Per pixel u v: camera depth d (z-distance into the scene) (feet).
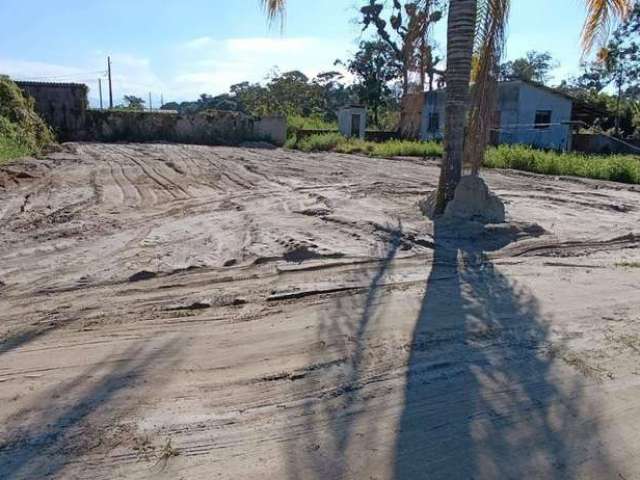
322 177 48.52
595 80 149.28
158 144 100.17
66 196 34.76
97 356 12.34
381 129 130.62
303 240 22.97
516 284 17.88
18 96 79.20
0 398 10.46
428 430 9.59
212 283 17.80
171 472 8.40
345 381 11.25
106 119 109.19
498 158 64.08
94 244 22.74
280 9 31.55
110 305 15.75
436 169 58.65
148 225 26.55
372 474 8.43
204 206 32.19
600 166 55.01
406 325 14.25
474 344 13.16
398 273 18.93
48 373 11.51
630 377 11.59
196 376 11.43
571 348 12.99
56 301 16.10
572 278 18.66
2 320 14.58
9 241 23.09
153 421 9.73
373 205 32.45
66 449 8.93
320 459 8.75
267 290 17.04
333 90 204.13
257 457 8.78
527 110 91.45
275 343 13.07
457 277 18.61
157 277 18.42
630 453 9.04
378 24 95.30
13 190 36.55
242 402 10.41
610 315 15.16
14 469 8.44
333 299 16.24
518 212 31.14
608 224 28.19
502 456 8.92
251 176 48.39
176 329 13.93
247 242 22.93
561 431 9.62
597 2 33.37
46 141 82.69
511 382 11.32
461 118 27.58
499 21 27.78
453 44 26.94
